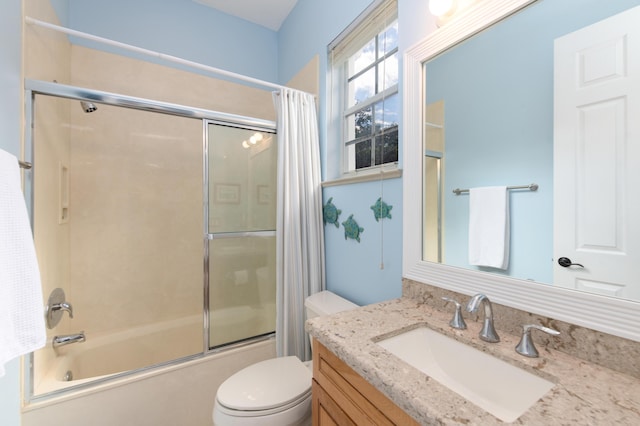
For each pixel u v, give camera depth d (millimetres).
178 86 2166
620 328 621
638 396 539
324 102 1820
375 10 1439
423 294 1095
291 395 1054
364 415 688
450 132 1023
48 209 1472
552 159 751
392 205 1273
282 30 2502
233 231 1982
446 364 838
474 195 947
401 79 1242
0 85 1044
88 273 1877
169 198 2145
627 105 624
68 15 1795
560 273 731
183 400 1530
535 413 493
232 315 1974
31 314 916
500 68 870
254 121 1949
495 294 861
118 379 1376
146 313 2062
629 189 622
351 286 1554
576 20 704
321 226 1794
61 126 1657
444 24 1024
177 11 2172
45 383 1279
